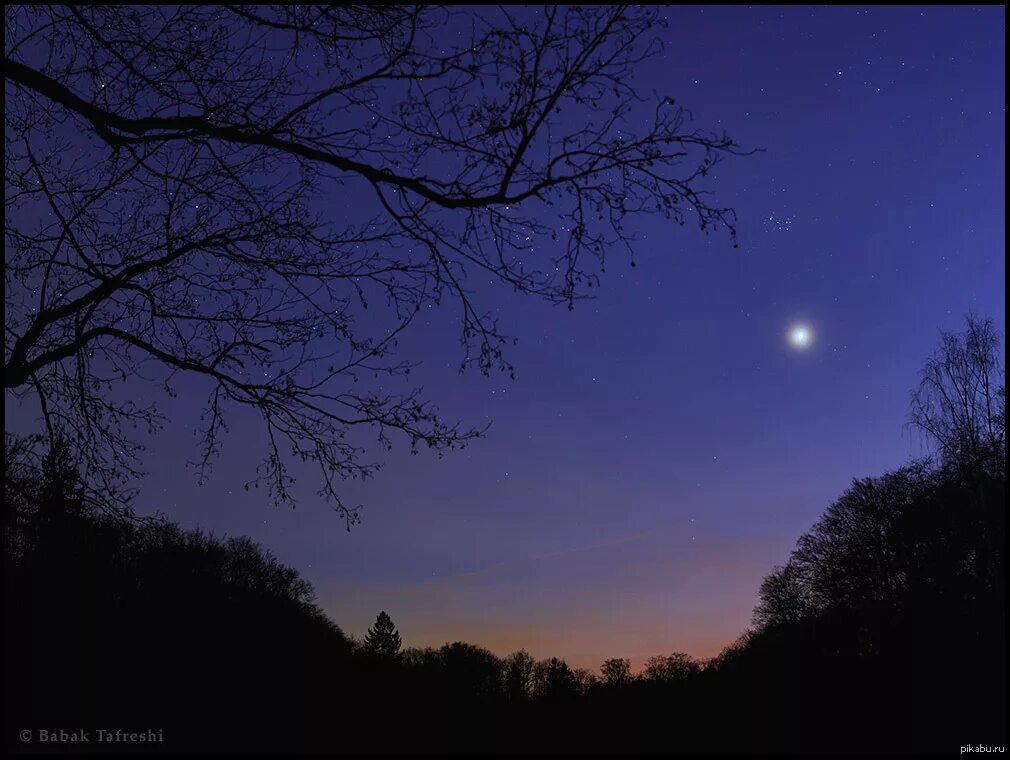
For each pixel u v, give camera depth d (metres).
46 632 8.83
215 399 9.41
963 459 24.48
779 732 8.06
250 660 11.45
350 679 11.59
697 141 7.26
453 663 63.47
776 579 45.06
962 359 24.66
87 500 9.27
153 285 9.20
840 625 20.22
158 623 10.88
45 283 9.09
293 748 7.03
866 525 39.12
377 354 8.84
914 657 13.04
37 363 8.52
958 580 25.20
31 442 9.17
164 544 10.81
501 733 7.91
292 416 9.02
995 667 11.45
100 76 8.63
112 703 8.11
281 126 8.15
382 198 7.80
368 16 7.60
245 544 43.59
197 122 7.80
